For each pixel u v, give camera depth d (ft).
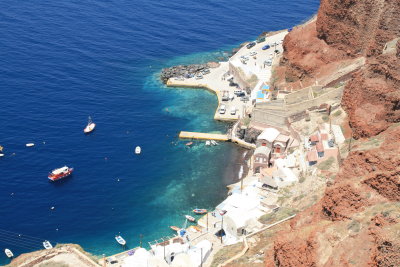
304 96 589.73
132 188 522.88
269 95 651.66
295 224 372.79
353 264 280.31
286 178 494.59
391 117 453.99
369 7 599.57
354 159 378.32
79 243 454.81
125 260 417.08
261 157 534.78
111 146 585.63
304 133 548.72
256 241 404.77
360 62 598.75
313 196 437.99
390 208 304.30
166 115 655.35
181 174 546.67
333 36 632.38
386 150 366.43
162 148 588.50
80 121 627.05
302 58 653.30
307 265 298.97
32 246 449.89
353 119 485.15
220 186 527.81
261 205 464.65
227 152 582.76
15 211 486.38
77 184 523.70
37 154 563.07
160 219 483.51
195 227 462.19
